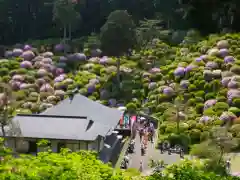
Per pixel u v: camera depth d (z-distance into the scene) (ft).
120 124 207.31
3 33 380.58
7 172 68.03
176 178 73.20
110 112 189.57
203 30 331.98
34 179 65.92
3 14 376.27
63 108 188.14
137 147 187.32
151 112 229.86
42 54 304.50
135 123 212.64
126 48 269.23
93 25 390.21
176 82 247.09
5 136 158.10
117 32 267.80
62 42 331.77
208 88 228.63
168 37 322.55
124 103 242.78
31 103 229.86
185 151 180.04
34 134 160.25
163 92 235.20
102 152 166.61
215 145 148.15
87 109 187.42
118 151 178.81
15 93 237.66
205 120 195.72
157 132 203.41
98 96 250.98
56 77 272.51
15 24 387.14
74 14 339.77
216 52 260.21
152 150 182.91
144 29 311.68
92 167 74.95
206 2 322.75
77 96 193.88
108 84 257.55
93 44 312.29
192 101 221.25
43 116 169.48
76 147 159.63
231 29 318.86
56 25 378.12
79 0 388.57
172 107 215.51
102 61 286.05
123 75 266.98
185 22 347.15
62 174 68.33
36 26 392.06
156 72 262.26
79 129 162.30
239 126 186.19
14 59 294.46
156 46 300.81
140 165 159.84
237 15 318.24
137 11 389.60
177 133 190.19
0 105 189.16
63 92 247.09
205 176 73.00
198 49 279.90
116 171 80.18
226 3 321.93
